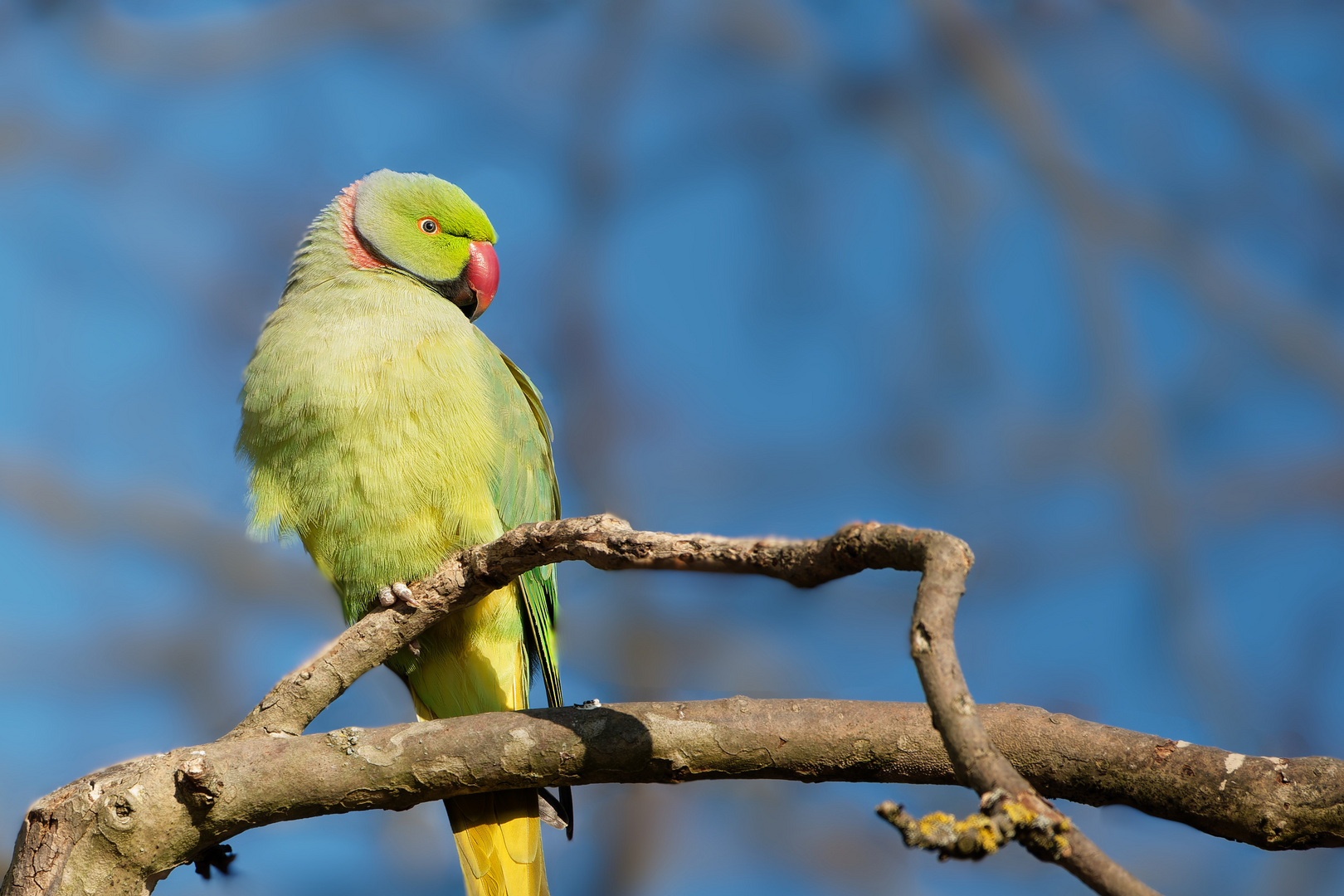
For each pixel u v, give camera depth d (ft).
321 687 26.02
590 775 23.59
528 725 23.61
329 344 32.48
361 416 31.89
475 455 32.68
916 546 17.72
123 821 22.13
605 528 22.56
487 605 32.96
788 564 19.66
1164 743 22.54
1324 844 21.61
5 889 22.27
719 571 20.81
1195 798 22.08
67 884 22.06
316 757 23.21
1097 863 14.56
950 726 15.81
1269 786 21.66
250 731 25.53
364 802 23.57
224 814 22.82
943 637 16.40
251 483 33.30
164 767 22.68
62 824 22.33
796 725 23.39
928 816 14.84
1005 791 15.03
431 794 23.71
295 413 32.17
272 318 35.55
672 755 23.44
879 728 23.21
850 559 18.62
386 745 23.43
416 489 32.22
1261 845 21.98
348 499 32.32
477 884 28.30
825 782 23.84
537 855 28.55
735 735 23.36
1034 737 22.97
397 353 32.37
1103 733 22.81
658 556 21.48
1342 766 21.61
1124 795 22.66
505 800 28.68
